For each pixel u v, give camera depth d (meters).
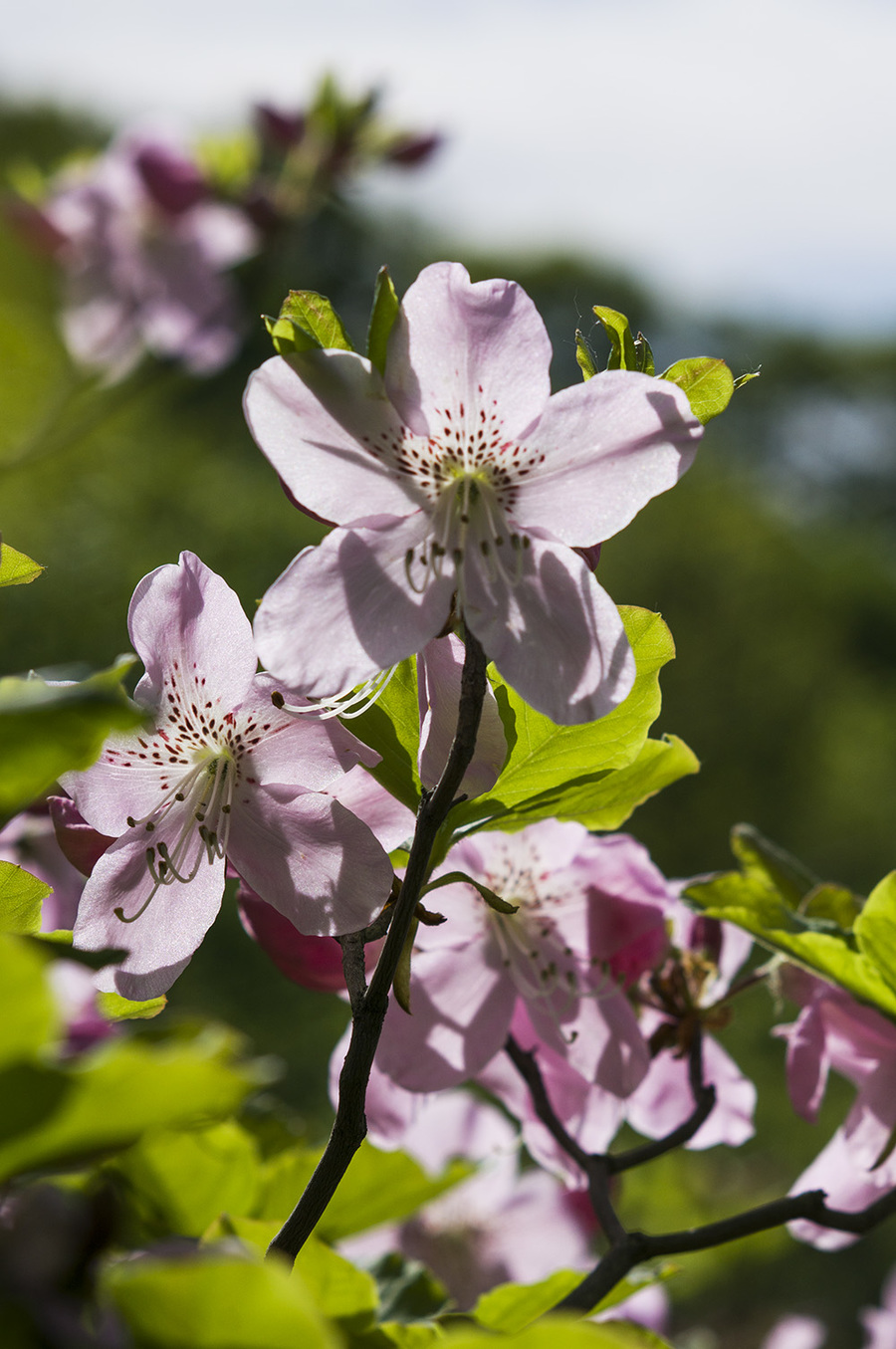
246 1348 0.54
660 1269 0.70
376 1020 0.61
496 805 0.66
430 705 0.64
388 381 0.63
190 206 1.67
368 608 0.63
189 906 0.65
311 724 0.65
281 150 1.68
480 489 0.64
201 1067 0.54
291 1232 0.61
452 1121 0.85
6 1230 0.54
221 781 0.65
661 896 0.70
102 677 0.56
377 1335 0.65
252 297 1.75
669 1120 0.73
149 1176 0.69
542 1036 0.70
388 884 0.63
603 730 0.66
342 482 0.63
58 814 0.65
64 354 2.07
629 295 10.40
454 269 0.63
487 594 0.63
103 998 0.65
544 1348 0.55
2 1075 0.53
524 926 0.70
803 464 11.04
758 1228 0.68
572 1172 0.71
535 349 0.64
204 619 0.64
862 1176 0.71
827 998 0.71
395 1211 0.72
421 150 1.67
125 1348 0.54
